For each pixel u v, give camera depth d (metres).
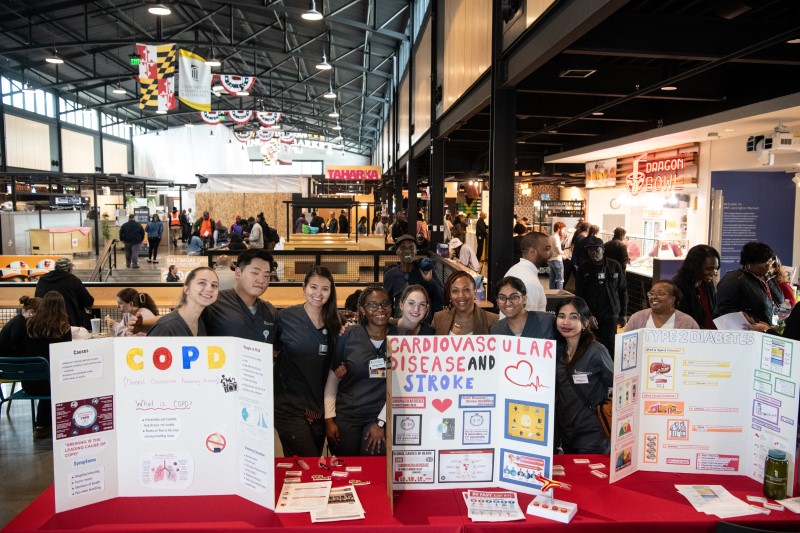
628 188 11.45
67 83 23.27
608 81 5.80
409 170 14.16
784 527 1.89
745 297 3.77
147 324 4.45
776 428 2.09
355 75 24.19
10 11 16.66
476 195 19.02
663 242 9.74
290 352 2.88
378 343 2.84
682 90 6.63
